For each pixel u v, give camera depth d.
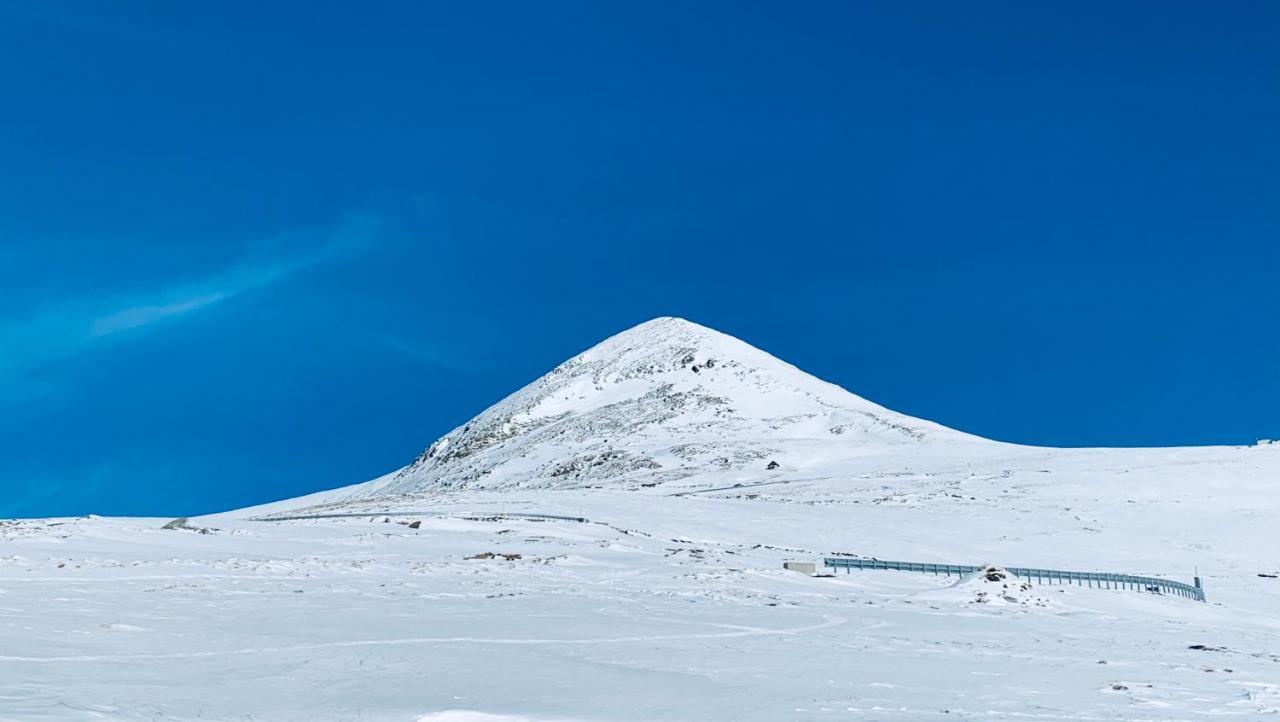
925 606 37.66
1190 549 66.25
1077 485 88.75
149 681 16.12
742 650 23.08
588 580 39.00
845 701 16.59
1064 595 43.44
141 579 32.19
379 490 175.38
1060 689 19.34
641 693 16.75
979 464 107.31
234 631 22.17
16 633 20.47
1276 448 106.31
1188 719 16.38
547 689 16.81
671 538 62.22
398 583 34.47
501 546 50.19
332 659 18.94
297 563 39.22
